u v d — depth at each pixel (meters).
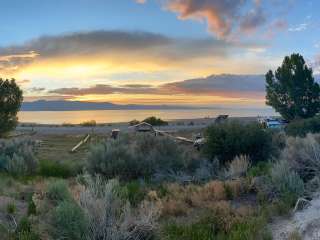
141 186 12.83
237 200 10.41
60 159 25.69
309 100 52.00
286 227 7.77
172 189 11.77
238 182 11.33
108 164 15.35
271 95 53.94
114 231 6.78
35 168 18.00
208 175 14.38
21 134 47.94
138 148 17.31
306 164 11.94
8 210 9.09
